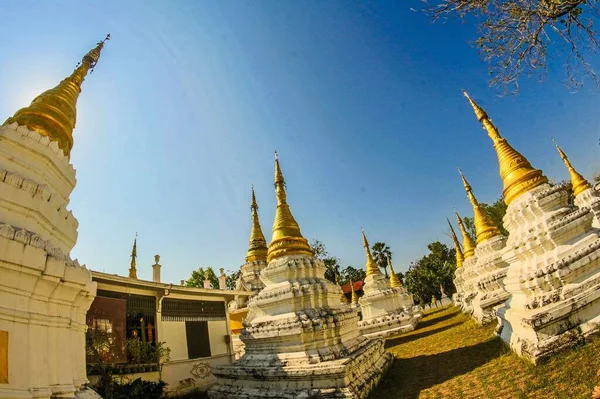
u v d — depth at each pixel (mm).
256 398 11812
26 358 5219
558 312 9289
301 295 13297
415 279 71500
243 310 23812
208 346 18469
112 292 14859
